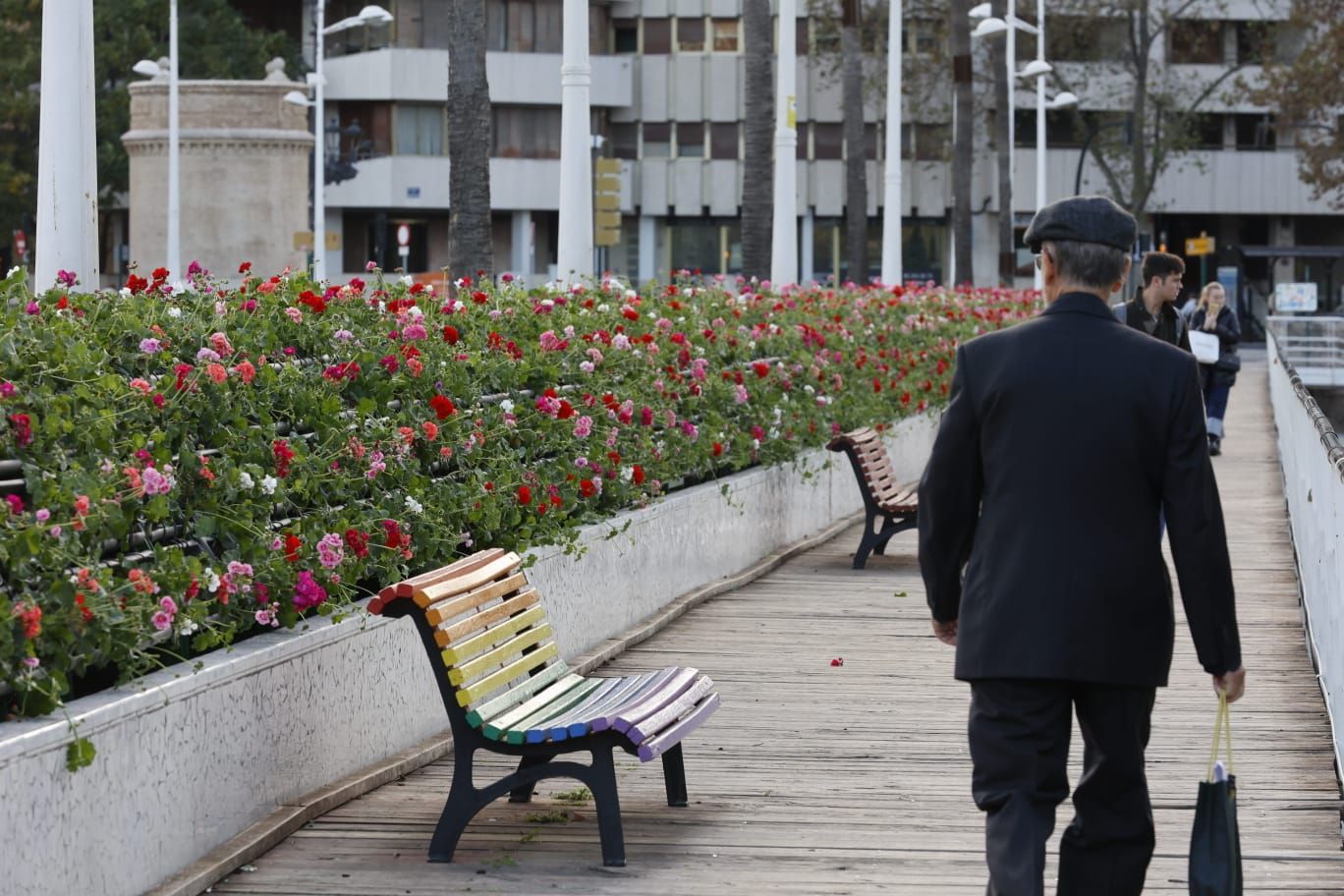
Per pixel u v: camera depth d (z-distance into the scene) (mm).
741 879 7609
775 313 20109
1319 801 8945
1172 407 5859
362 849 7992
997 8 76500
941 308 29656
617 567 13352
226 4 77250
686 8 84875
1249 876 7707
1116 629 5789
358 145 79500
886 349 24562
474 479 10953
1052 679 5762
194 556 7840
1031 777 5836
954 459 6039
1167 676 5922
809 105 85188
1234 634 5902
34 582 6660
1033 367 5926
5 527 6512
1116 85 82250
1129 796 5992
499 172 82000
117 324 8203
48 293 8312
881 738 10328
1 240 70938
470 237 18391
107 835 6789
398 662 9586
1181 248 89875
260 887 7438
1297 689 11742
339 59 80625
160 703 7180
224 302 9469
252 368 8438
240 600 8328
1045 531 5824
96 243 10477
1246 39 86688
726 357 17672
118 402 7641
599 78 83750
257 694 8047
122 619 6855
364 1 81250
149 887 7109
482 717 7848
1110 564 5797
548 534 11938
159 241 55656
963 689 11781
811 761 9750
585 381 13469
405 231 64250
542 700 8445
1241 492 24531
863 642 13516
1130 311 14102
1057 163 86125
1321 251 85875
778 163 27344
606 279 16484
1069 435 5855
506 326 13031
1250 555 18578
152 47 74062
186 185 54344
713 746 10109
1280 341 44438
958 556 6113
